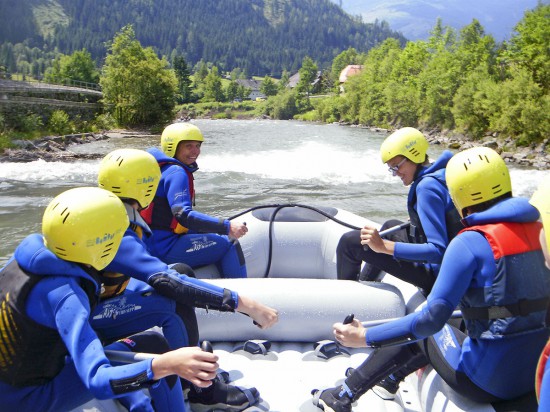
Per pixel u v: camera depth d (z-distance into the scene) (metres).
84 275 1.76
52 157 17.16
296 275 4.28
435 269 2.97
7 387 1.76
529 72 30.27
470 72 36.31
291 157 16.83
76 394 1.88
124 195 2.40
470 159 2.02
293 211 4.38
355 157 17.06
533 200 1.50
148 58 39.19
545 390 1.33
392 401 2.55
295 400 2.55
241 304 2.27
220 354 2.97
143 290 2.38
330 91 120.94
